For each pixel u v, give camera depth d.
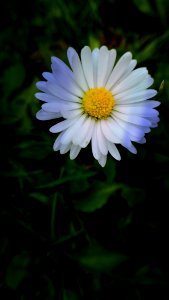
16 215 0.11
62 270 0.11
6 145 0.12
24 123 0.12
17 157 0.12
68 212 0.12
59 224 0.12
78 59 0.09
